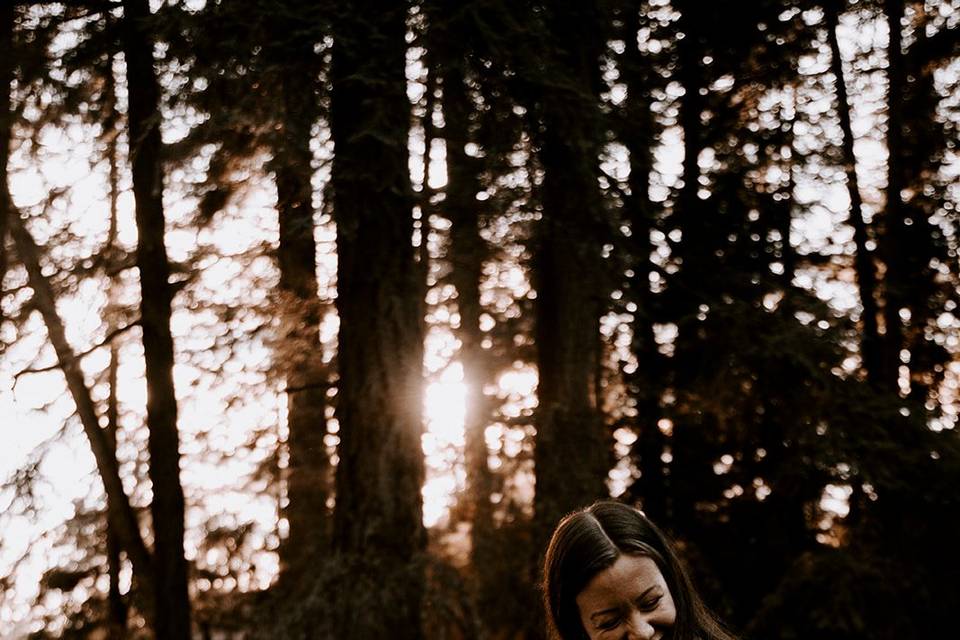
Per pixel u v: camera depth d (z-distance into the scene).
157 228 9.81
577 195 9.10
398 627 7.60
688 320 10.02
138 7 9.66
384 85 7.70
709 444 11.30
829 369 9.84
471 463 10.60
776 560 10.86
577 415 9.57
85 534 10.37
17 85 10.05
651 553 1.66
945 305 12.76
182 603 9.62
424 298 8.90
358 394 8.34
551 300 9.92
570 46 9.37
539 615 8.70
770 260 11.94
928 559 9.44
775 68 13.33
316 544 9.80
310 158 8.10
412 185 8.23
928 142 13.16
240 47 7.79
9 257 10.27
